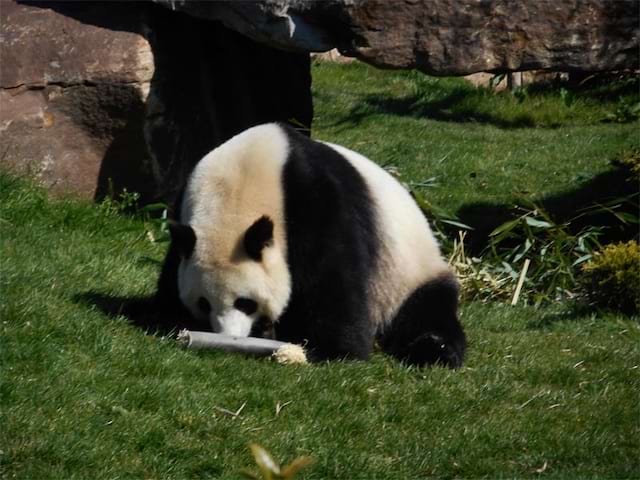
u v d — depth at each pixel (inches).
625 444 390.3
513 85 1141.7
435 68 618.2
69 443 346.9
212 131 668.7
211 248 419.5
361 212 444.1
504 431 388.5
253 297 420.5
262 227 408.8
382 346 469.1
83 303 456.1
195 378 402.9
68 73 618.2
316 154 442.6
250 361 423.5
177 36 650.2
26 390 373.4
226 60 679.1
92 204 609.0
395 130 996.6
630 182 766.5
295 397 395.9
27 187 579.5
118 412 370.3
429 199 797.2
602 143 972.6
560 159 920.3
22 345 401.1
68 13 636.7
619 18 613.3
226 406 385.4
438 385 422.6
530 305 584.7
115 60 617.6
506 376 444.5
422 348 451.5
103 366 401.1
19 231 528.4
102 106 619.8
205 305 427.8
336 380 411.5
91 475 335.6
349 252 430.9
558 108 1091.3
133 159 626.8
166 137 633.6
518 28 614.2
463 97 1108.5
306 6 609.6
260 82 708.7
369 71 1173.1
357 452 364.2
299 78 745.0
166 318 458.6
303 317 436.1
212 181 431.5
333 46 625.3
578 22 613.9
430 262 477.1
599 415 410.9
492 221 753.6
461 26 613.9
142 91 616.4
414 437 379.9
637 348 494.6
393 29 615.5
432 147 944.9
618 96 1134.4
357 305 433.4
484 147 953.5
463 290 590.9
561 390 436.5
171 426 368.8
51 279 471.8
